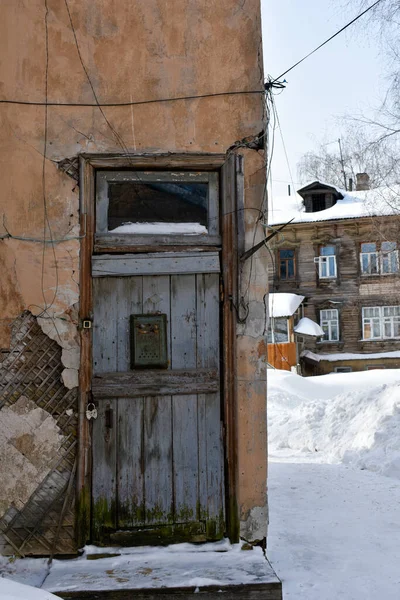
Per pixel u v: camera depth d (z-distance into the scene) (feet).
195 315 15.90
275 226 97.30
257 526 15.31
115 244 15.98
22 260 15.72
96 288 15.84
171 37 16.43
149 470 15.40
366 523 19.22
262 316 15.90
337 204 110.93
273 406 56.65
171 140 16.20
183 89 16.33
